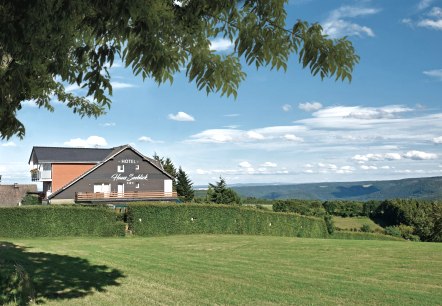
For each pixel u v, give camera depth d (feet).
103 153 180.04
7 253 57.31
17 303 24.40
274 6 13.87
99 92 16.58
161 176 175.63
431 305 35.47
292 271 51.85
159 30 14.53
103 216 104.01
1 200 200.75
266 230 124.26
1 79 16.97
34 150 173.27
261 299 35.58
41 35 14.57
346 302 35.81
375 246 83.46
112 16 13.30
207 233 115.03
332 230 151.33
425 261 63.05
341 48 13.35
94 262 52.29
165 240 94.32
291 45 14.08
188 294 35.96
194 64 15.56
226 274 47.47
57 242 84.48
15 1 13.73
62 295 32.07
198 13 14.80
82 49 15.85
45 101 36.55
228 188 196.34
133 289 36.58
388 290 41.22
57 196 159.33
